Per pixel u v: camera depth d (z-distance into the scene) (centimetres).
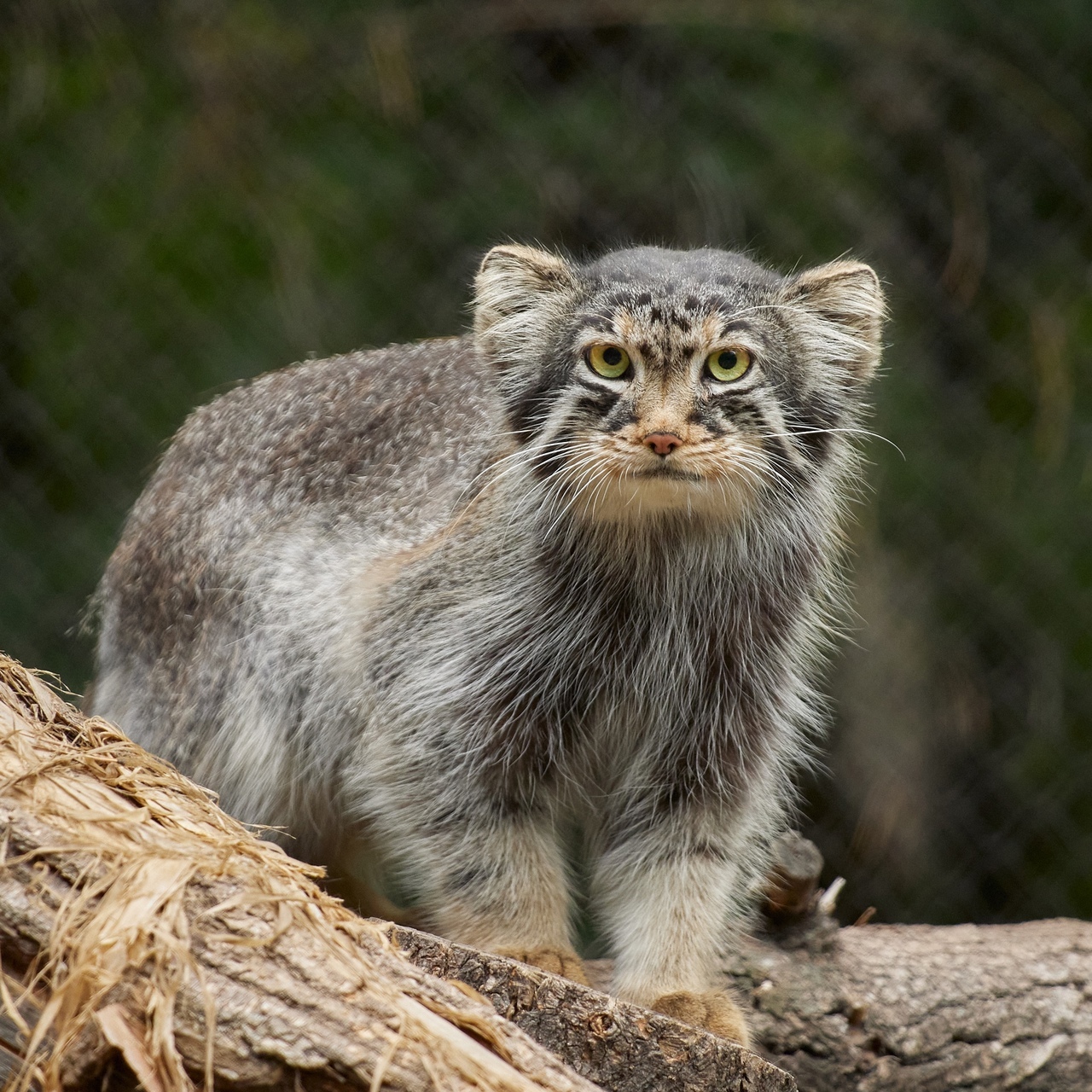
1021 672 1870
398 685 1012
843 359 1023
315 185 1900
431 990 618
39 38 1942
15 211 1867
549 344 984
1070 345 1928
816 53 1994
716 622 1015
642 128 1920
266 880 626
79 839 619
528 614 1010
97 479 1798
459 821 1004
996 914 1819
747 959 1094
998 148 1975
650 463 909
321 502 1137
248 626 1111
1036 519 1886
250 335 1844
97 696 1240
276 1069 572
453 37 1950
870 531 1845
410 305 1858
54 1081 570
